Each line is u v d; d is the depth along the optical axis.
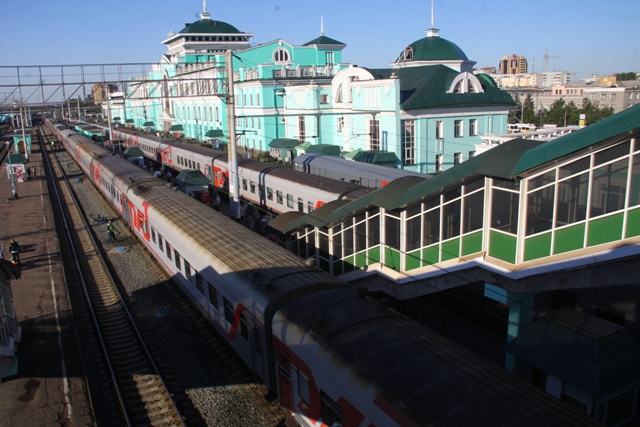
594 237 8.90
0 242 23.72
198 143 54.03
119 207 27.45
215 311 13.11
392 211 13.26
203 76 52.09
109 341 14.02
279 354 9.80
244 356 11.56
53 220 28.03
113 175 28.67
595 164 8.73
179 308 15.91
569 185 9.16
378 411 7.07
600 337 9.84
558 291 13.74
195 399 11.18
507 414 6.39
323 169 27.55
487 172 10.23
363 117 35.06
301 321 9.30
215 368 12.40
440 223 11.91
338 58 53.25
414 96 33.09
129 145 58.50
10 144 76.00
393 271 13.54
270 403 10.68
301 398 9.20
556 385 9.92
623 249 8.49
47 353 13.06
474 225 11.10
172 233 16.22
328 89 39.69
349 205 14.54
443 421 6.42
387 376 7.43
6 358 10.92
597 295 13.02
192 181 29.84
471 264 11.19
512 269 10.30
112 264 20.64
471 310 15.21
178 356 13.09
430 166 34.59
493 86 37.88
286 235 18.86
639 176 8.16
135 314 15.72
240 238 14.02
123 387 11.70
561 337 10.20
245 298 10.90
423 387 7.07
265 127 45.44
